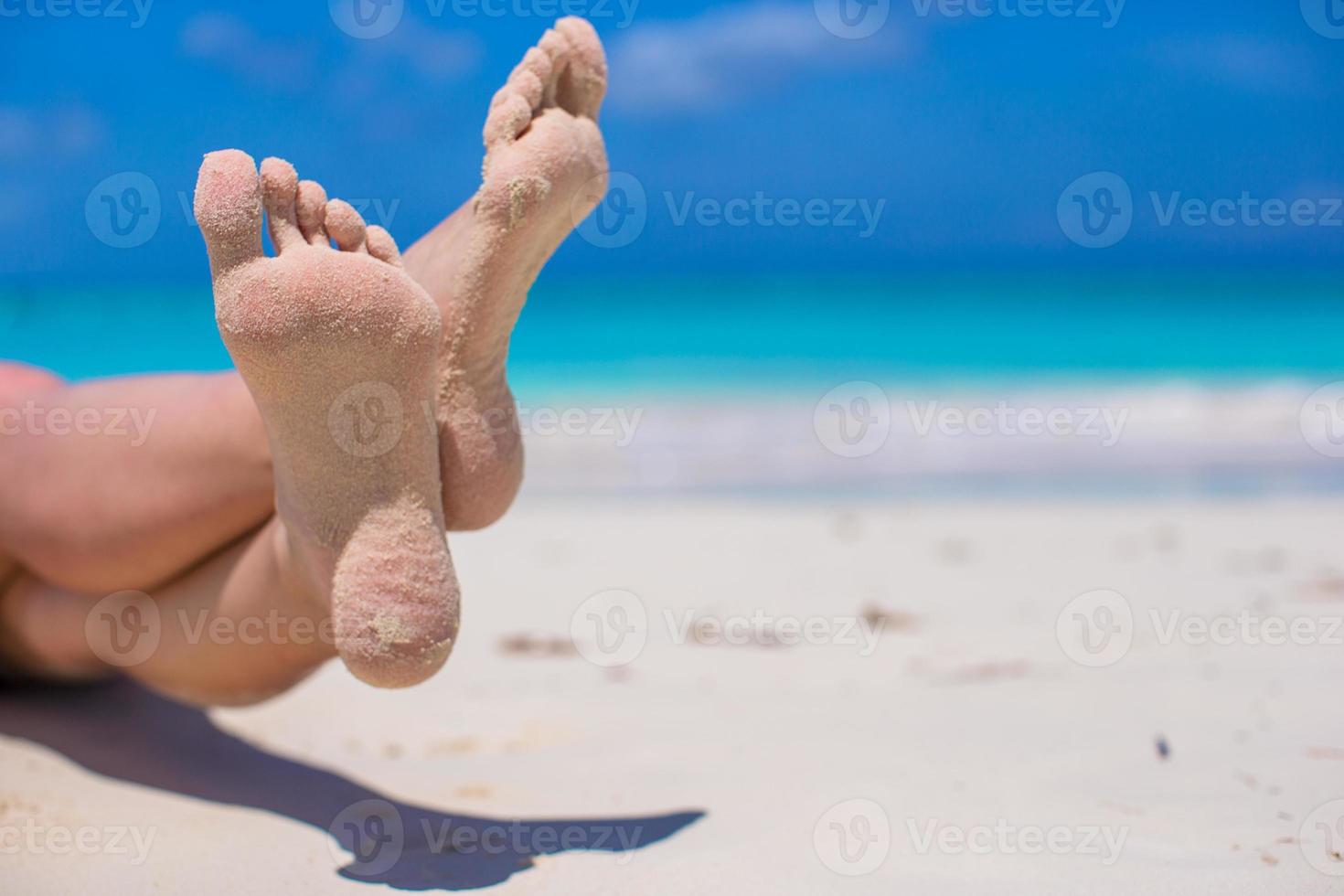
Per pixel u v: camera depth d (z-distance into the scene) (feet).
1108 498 7.84
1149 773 3.03
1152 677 3.79
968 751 3.20
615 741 3.37
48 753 3.19
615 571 5.88
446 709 3.67
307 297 2.43
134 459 2.89
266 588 2.83
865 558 6.08
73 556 2.99
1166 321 22.29
